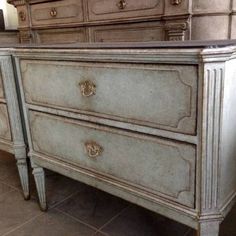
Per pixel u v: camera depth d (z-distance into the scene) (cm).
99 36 150
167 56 68
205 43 68
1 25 224
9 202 137
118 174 91
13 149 128
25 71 108
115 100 84
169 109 73
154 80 74
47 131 110
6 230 118
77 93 93
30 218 125
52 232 115
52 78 99
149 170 83
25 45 111
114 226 117
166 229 114
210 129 69
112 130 88
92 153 96
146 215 124
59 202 136
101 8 143
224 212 79
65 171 109
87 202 135
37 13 175
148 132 79
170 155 77
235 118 78
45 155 115
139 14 131
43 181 125
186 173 75
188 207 77
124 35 141
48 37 176
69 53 88
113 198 138
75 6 154
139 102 79
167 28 124
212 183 74
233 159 81
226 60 65
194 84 67
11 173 166
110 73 82
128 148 86
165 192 81
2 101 124
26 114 116
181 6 117
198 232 77
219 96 67
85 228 117
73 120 98
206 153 71
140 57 73
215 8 114
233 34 118
